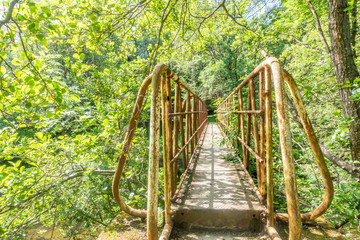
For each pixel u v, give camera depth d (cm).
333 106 438
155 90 142
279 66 142
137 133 343
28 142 298
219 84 1944
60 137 309
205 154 475
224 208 195
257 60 1442
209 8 679
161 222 190
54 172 338
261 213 186
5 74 181
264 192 200
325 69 381
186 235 185
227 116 482
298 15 586
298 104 167
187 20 537
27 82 168
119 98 332
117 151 311
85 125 361
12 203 290
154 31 555
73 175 373
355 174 301
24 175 280
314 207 301
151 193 129
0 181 240
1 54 156
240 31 748
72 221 482
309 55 542
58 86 183
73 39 312
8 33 166
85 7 295
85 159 323
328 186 170
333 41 310
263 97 201
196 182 284
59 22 198
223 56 1792
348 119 245
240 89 351
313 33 594
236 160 400
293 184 118
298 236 115
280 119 128
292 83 165
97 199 523
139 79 482
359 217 281
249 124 302
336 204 247
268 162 172
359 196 238
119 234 188
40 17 160
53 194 362
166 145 178
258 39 642
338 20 300
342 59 303
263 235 178
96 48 348
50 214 412
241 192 242
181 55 641
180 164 1126
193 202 213
